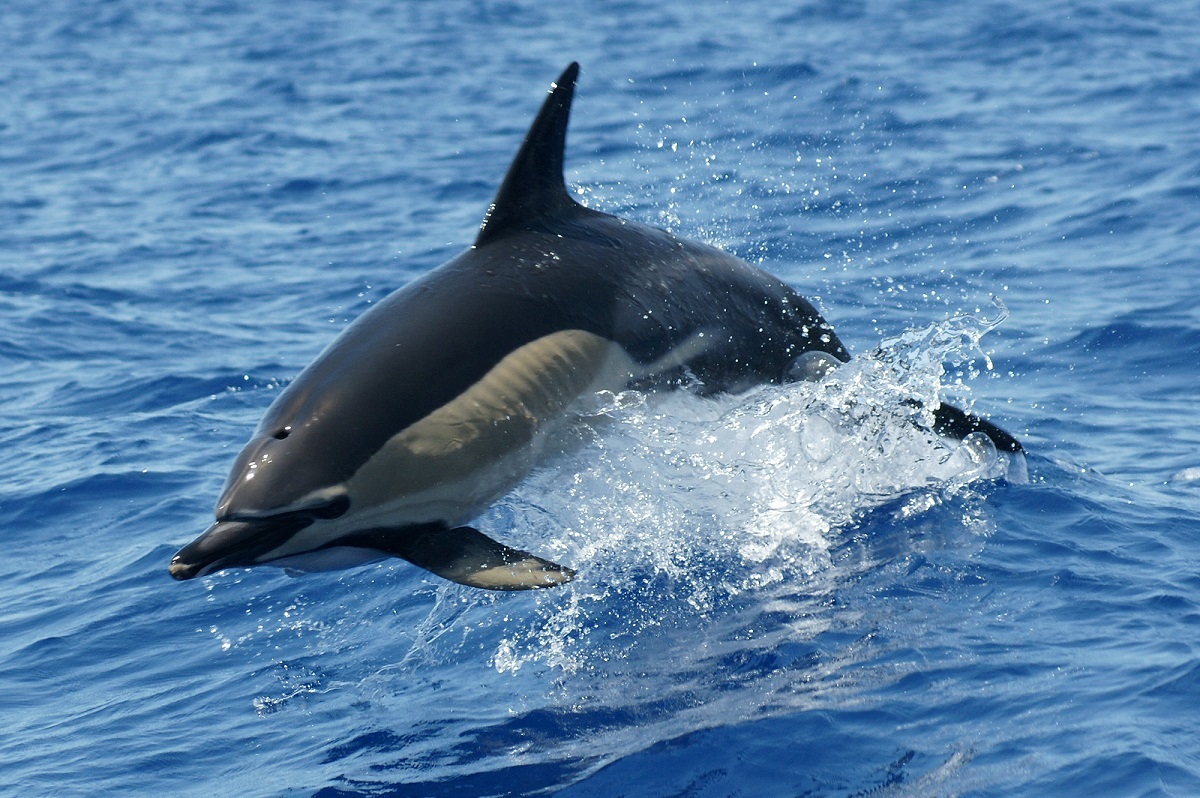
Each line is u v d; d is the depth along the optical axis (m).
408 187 64.00
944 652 18.83
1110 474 26.08
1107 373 33.09
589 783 16.78
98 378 38.66
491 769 17.42
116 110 87.56
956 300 40.00
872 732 17.03
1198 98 65.94
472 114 80.88
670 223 49.94
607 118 71.19
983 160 56.41
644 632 20.69
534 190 21.33
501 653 20.69
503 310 19.77
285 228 57.84
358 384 18.41
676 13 111.62
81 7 137.88
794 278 42.97
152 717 19.95
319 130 78.38
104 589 24.72
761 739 17.16
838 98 71.44
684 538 23.16
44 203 64.69
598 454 20.92
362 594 23.34
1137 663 18.03
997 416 30.23
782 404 23.75
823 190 53.62
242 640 22.27
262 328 43.69
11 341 42.34
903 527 23.17
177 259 53.34
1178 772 15.49
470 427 18.83
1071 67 76.25
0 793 18.03
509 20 115.38
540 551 23.16
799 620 20.33
